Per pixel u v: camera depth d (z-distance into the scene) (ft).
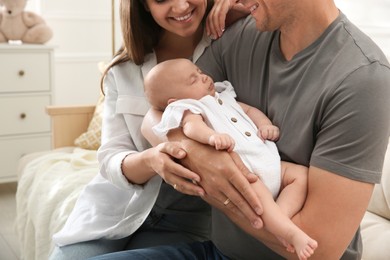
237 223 3.93
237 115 4.19
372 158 3.52
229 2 4.79
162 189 5.02
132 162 4.42
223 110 4.13
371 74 3.50
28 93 10.68
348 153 3.53
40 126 10.95
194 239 5.12
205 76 4.35
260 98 4.33
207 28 4.90
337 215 3.58
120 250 5.04
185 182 3.90
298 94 3.89
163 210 5.12
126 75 5.05
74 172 7.36
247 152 3.88
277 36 4.21
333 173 3.58
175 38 5.10
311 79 3.82
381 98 3.48
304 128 3.82
